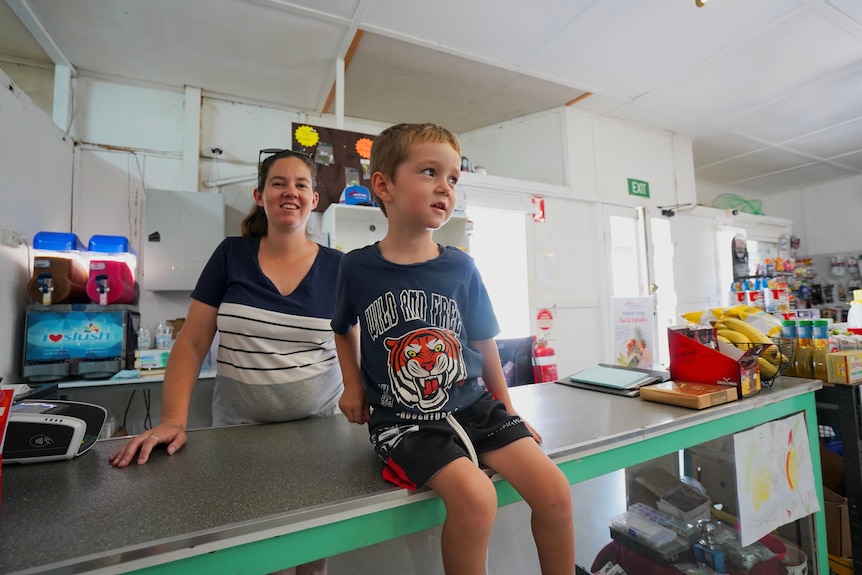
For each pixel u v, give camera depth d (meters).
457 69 2.72
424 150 0.68
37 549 0.42
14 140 1.78
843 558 1.29
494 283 2.98
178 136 2.70
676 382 1.20
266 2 2.04
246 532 0.48
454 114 3.36
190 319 0.96
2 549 0.42
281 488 0.59
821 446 1.57
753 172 4.95
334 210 2.10
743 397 1.08
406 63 2.62
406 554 1.22
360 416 0.73
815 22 2.35
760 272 4.05
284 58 2.48
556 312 3.18
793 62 2.73
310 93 2.86
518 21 2.27
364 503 0.56
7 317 1.75
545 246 3.18
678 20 2.30
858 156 4.44
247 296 0.96
